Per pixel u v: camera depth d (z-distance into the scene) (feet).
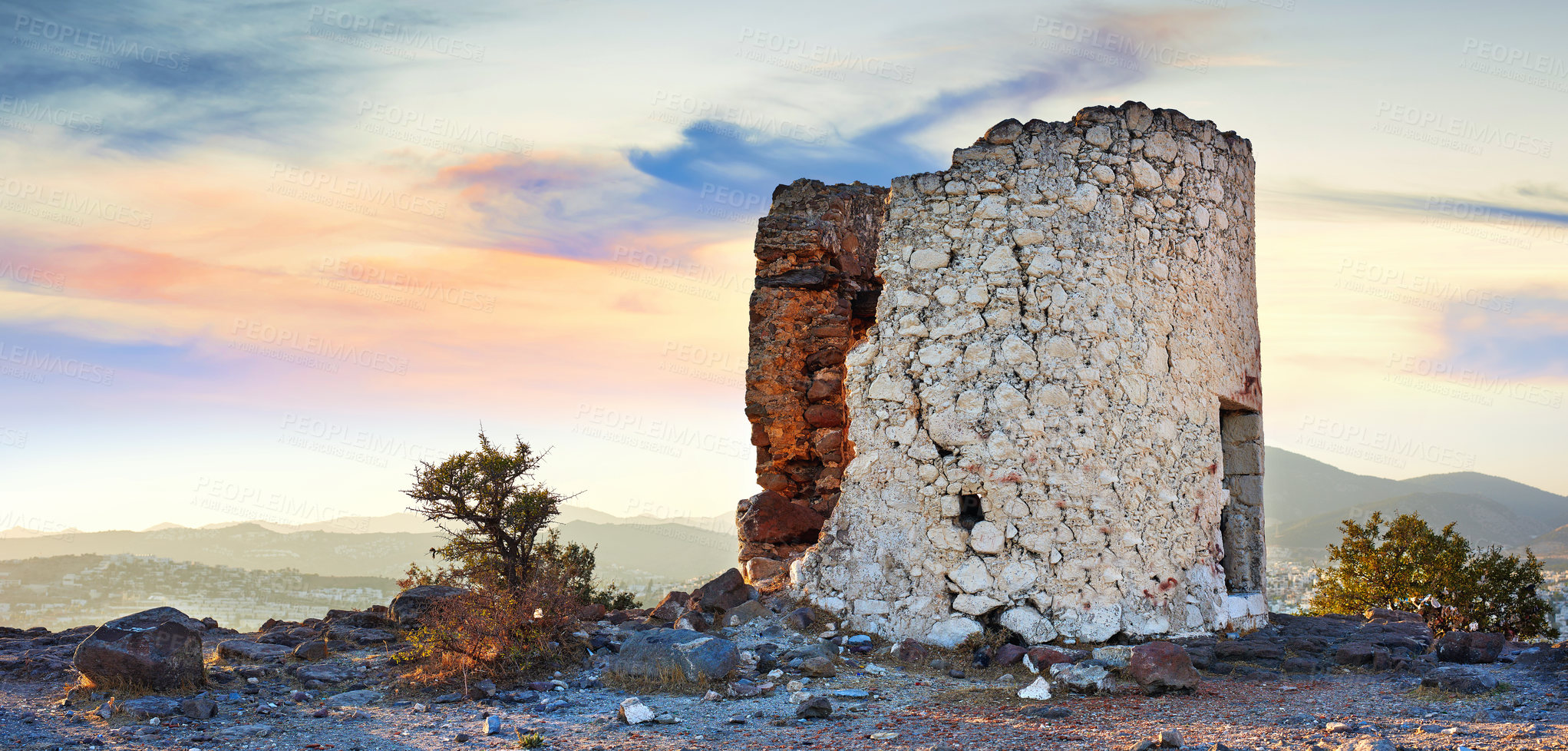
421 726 25.31
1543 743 19.60
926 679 30.40
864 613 34.58
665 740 23.56
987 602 33.04
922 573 34.01
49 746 22.41
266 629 38.91
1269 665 32.17
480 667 29.71
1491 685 25.81
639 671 29.66
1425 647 34.50
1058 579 32.78
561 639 32.37
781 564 42.52
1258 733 22.30
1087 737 22.81
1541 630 81.25
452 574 41.57
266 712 26.32
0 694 28.14
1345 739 21.11
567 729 24.75
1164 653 28.04
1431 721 22.70
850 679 30.14
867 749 22.54
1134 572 33.45
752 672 30.32
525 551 43.21
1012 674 30.53
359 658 32.96
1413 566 84.53
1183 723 23.90
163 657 27.84
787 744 23.15
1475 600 82.28
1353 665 32.09
